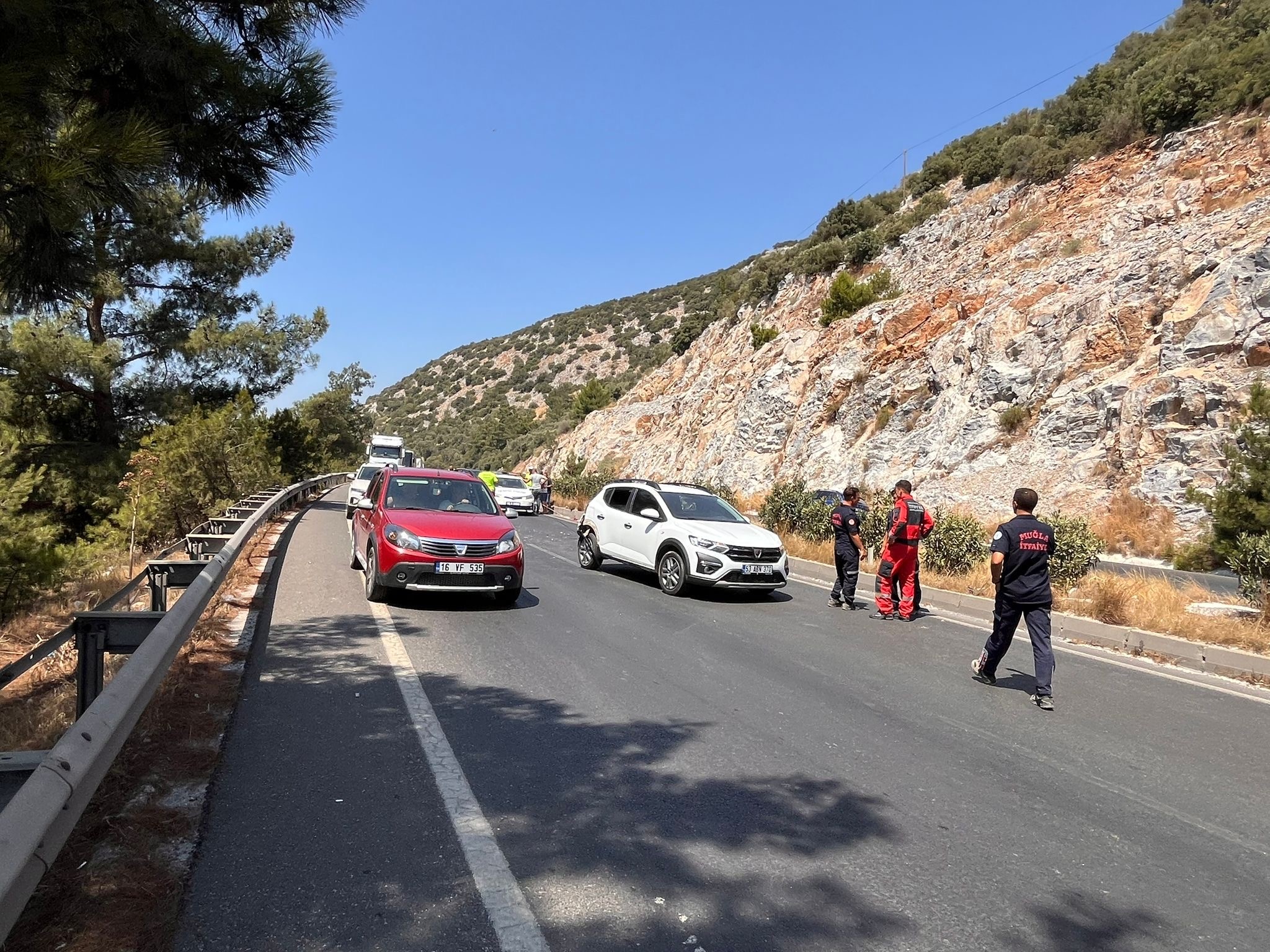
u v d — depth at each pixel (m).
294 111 4.77
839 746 5.67
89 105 4.31
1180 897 3.79
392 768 4.85
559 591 12.07
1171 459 20.58
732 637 9.30
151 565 7.03
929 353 30.39
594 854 3.89
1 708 6.17
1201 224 24.61
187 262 28.02
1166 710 7.12
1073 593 12.46
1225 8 40.34
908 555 11.20
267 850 3.79
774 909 3.48
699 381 51.09
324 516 24.86
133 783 4.35
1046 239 31.80
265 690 6.25
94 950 2.96
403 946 3.08
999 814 4.64
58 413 28.61
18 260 4.36
